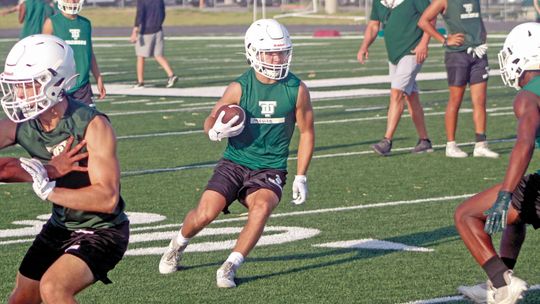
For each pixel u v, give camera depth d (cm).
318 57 7019
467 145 3169
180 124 3747
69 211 1248
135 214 2219
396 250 1861
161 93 4834
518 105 1350
